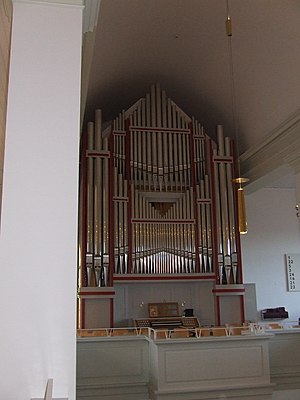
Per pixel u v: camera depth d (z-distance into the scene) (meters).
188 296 7.55
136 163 7.67
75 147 2.07
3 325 1.87
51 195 2.01
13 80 2.09
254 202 9.79
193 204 7.68
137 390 5.62
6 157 2.01
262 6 5.48
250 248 9.59
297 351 6.00
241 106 7.43
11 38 2.13
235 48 6.44
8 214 1.96
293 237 9.80
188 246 7.51
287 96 6.31
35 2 2.18
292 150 6.49
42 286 1.92
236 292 7.45
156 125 7.89
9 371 1.84
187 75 7.72
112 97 8.01
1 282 1.91
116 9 5.63
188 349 5.35
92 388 5.50
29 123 2.06
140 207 7.49
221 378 5.35
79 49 2.18
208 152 7.94
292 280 9.60
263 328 6.08
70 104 2.11
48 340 1.88
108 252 7.18
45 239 1.97
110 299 7.06
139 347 5.72
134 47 6.80
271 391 5.45
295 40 5.53
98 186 7.39
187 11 6.18
